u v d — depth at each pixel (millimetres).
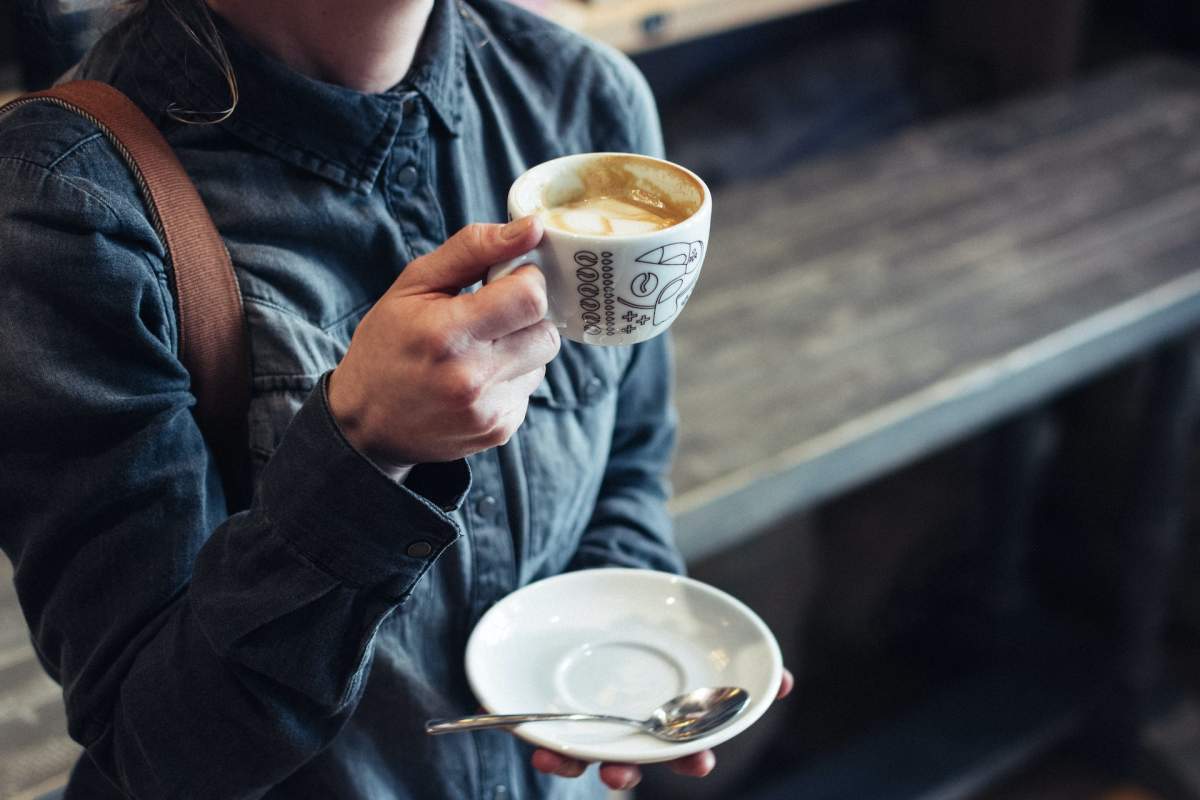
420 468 685
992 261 2020
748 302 1927
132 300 688
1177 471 2244
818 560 2652
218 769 712
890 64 3039
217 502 753
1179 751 2387
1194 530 2588
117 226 690
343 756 833
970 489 2621
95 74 781
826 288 1960
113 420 687
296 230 767
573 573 918
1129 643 2404
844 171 2361
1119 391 2621
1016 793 2439
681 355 1792
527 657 865
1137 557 2322
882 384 1710
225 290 736
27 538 713
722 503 1521
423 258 642
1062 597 2791
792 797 2232
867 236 2117
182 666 695
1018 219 2158
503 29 918
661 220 705
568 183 727
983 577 2592
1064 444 2756
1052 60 3023
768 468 1550
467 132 860
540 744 783
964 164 2377
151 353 699
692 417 1650
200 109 743
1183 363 2111
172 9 729
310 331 767
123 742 724
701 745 779
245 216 751
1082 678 2469
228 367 745
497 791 903
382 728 843
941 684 2658
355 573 670
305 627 684
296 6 734
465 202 847
